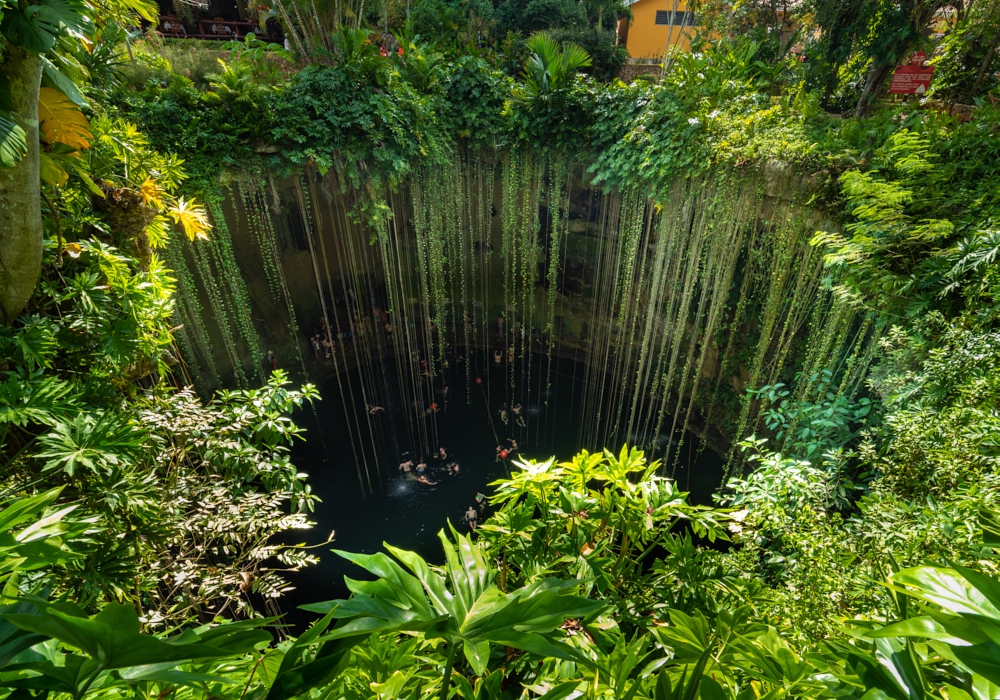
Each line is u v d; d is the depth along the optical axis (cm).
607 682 142
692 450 1277
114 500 356
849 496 541
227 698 122
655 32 1806
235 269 1066
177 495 435
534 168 1228
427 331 1659
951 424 367
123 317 492
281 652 144
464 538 144
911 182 612
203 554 439
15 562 116
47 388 366
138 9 588
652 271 1196
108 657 82
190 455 531
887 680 95
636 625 282
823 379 723
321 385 1583
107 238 560
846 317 692
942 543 264
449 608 121
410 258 1677
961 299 523
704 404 1251
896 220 586
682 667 140
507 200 1252
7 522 109
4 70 379
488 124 1141
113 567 342
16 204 401
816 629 274
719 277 962
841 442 660
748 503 496
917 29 834
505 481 313
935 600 86
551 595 108
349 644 104
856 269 623
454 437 1459
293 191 1317
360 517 1182
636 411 1424
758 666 131
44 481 373
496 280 1748
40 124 454
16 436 427
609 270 1468
